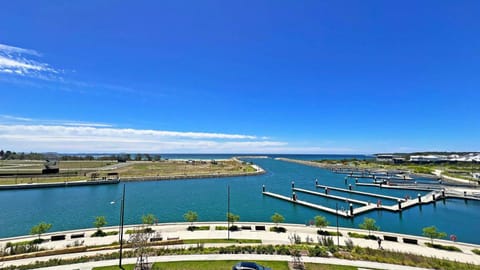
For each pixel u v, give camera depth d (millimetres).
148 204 65062
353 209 58188
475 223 51562
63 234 36125
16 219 51312
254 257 26609
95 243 32406
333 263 25312
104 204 64562
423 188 88500
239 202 68375
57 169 112250
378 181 105688
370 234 37531
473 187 87750
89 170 127000
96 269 23719
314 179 116938
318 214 57625
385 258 26891
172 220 51594
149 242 31406
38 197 73125
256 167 164875
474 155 194625
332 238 35062
